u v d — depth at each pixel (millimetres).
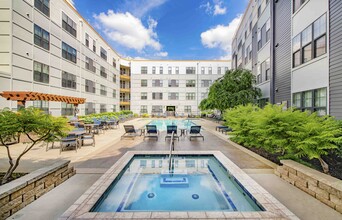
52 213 2994
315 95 8117
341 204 3006
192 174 5344
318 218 2885
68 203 3312
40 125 3797
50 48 14117
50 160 5973
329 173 4633
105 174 4707
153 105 36062
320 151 4641
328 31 7234
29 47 11875
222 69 36312
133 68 35938
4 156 6395
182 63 36312
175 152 6945
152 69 36156
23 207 3143
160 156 6895
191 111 36125
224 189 4391
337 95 6793
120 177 4992
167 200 3867
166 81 36219
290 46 10203
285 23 10773
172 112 36188
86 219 2752
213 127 16703
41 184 3586
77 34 18344
